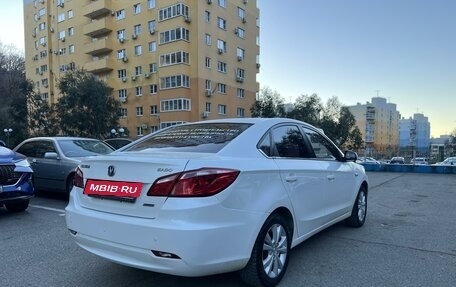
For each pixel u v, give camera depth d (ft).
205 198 9.47
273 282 11.35
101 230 10.27
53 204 25.31
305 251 15.02
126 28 156.15
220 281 11.81
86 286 11.62
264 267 11.06
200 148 11.34
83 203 11.19
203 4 138.00
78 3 175.22
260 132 12.34
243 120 13.42
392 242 16.37
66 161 26.08
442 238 17.08
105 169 10.75
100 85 130.82
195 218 9.27
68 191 25.90
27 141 30.19
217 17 145.28
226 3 150.51
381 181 43.11
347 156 17.44
